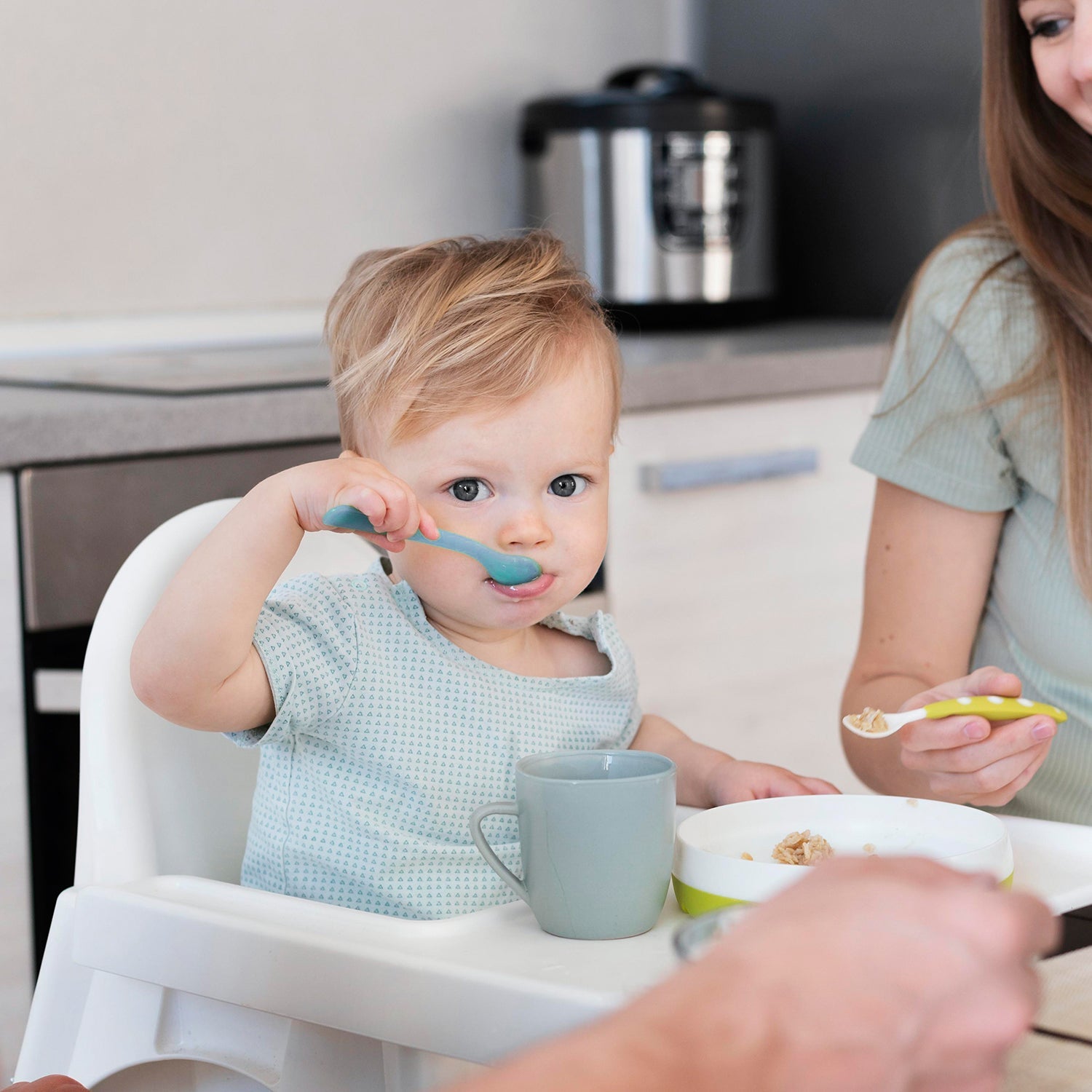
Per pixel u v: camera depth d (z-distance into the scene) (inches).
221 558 27.9
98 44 84.1
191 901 26.1
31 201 82.5
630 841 24.1
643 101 93.2
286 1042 25.6
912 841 28.0
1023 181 44.8
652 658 77.3
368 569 39.3
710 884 24.9
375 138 96.3
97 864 32.0
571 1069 8.8
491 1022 21.5
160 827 33.3
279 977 23.7
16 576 56.9
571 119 93.8
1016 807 45.2
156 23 86.2
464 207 101.2
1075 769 44.0
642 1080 8.7
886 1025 9.4
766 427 80.8
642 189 93.6
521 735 33.3
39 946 58.6
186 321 89.1
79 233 84.4
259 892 26.3
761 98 110.8
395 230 98.0
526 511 32.0
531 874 24.6
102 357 83.9
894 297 103.3
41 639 58.6
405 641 32.5
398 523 28.4
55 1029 29.1
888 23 100.8
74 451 57.8
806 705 85.5
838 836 28.6
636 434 74.6
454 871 31.7
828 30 105.3
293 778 32.3
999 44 44.7
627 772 26.1
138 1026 27.6
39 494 56.8
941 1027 9.6
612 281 94.3
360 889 31.5
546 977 22.5
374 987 22.6
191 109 88.1
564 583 32.9
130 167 86.0
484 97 101.5
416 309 32.5
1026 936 10.2
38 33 81.8
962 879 10.9
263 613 30.7
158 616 28.2
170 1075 29.6
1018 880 27.9
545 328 32.3
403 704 31.9
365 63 95.3
